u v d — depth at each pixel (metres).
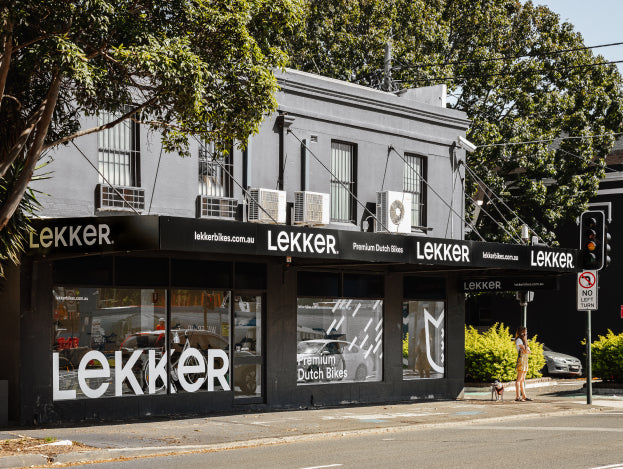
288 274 19.20
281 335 18.98
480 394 24.27
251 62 13.64
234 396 18.23
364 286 20.81
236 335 18.34
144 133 16.95
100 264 16.20
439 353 22.53
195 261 17.62
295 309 19.30
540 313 36.97
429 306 22.38
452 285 22.92
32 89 13.70
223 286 18.05
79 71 11.66
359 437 14.81
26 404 15.01
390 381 21.14
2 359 15.23
